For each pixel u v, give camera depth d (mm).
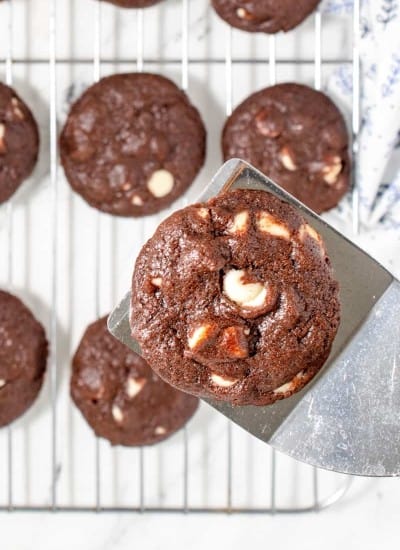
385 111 660
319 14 697
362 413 549
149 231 714
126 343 557
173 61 706
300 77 709
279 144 679
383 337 550
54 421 707
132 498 717
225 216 538
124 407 690
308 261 540
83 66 709
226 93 710
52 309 708
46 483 718
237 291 534
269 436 554
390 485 717
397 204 688
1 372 687
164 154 682
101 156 683
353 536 715
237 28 686
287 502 717
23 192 712
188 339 536
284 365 539
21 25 706
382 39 657
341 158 681
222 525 716
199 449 718
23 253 714
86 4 705
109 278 714
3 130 678
